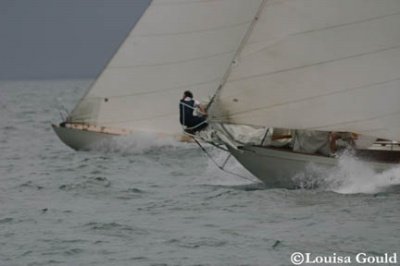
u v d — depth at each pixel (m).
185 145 121.94
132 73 119.31
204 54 116.19
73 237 69.94
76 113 122.38
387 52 82.38
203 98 112.56
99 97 120.88
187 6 116.31
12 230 72.75
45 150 129.12
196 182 94.81
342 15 82.12
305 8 82.12
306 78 82.38
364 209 77.12
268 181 86.88
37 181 98.44
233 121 83.12
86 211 80.19
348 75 82.44
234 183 91.69
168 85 118.00
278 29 82.31
